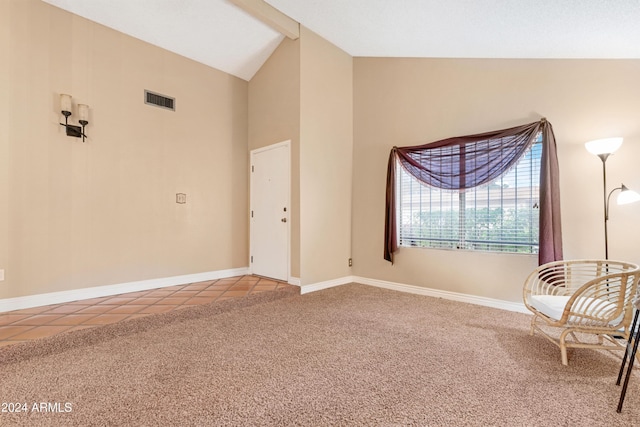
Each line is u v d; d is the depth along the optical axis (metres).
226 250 4.39
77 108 3.12
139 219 3.56
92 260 3.22
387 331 2.59
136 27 3.45
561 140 2.94
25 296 2.84
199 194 4.11
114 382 1.80
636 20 2.21
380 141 4.21
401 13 2.97
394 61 4.09
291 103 3.91
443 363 2.03
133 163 3.52
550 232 2.79
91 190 3.22
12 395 1.67
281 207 4.07
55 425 1.43
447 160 3.56
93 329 2.35
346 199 4.42
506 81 3.25
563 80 2.95
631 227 2.62
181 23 3.54
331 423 1.46
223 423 1.45
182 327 2.69
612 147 2.47
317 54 3.98
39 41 2.92
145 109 3.62
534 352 2.20
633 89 2.66
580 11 2.27
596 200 2.76
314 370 1.94
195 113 4.08
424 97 3.82
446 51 3.49
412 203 3.94
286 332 2.57
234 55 4.15
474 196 3.45
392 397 1.66
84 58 3.18
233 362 2.04
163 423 1.45
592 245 2.77
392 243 3.93
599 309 1.93
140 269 3.56
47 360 2.06
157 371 1.92
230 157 4.45
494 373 1.91
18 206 2.81
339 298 3.62
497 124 3.29
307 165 3.88
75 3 3.05
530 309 2.39
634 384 1.77
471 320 2.86
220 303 3.09
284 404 1.60
